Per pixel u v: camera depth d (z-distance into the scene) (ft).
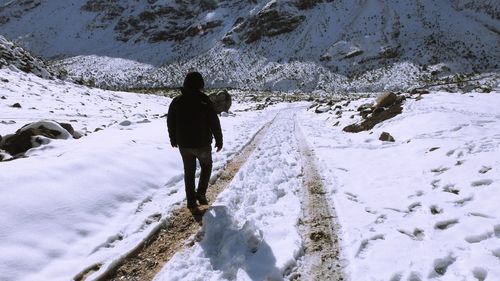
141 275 12.64
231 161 28.84
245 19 545.03
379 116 46.73
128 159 23.56
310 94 296.92
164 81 428.97
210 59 466.70
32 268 12.07
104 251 13.92
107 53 613.11
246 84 366.22
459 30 388.57
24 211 14.40
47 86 86.58
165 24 648.79
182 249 14.28
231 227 15.33
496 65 314.35
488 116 40.42
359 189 20.35
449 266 11.93
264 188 21.04
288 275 12.07
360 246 13.52
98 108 73.51
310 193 20.20
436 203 16.96
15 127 41.81
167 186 22.08
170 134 17.87
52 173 17.93
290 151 33.06
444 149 25.57
